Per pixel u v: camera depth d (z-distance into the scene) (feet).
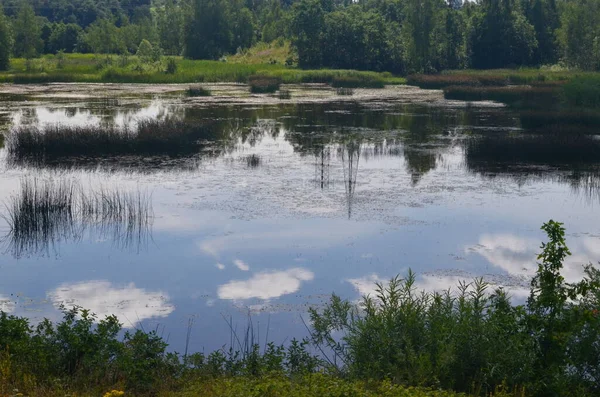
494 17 270.87
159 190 70.54
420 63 250.98
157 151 90.43
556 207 64.54
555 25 292.20
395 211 62.75
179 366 29.84
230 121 118.52
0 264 49.62
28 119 116.37
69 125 105.91
